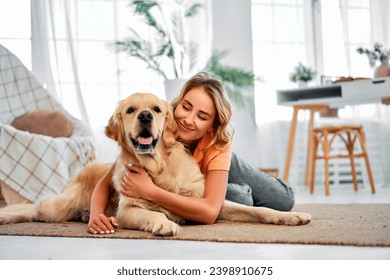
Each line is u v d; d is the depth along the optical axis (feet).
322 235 4.95
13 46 14.99
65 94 15.19
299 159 16.53
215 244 4.82
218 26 16.96
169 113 6.28
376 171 16.15
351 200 10.64
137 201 5.99
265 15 16.99
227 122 6.43
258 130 16.75
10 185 10.39
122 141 6.19
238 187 7.41
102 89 15.57
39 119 12.46
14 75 13.07
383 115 16.55
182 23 16.22
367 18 16.84
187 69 16.29
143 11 15.38
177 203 5.81
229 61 16.92
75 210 7.42
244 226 5.82
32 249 4.92
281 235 5.04
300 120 16.51
